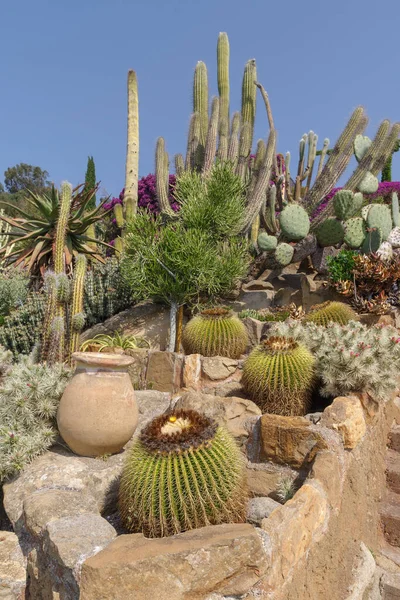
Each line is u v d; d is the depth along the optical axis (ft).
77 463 12.18
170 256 24.56
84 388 12.40
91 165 65.26
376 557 12.85
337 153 32.83
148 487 9.37
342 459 12.27
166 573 7.38
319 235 29.96
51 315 20.26
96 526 9.11
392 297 24.72
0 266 39.70
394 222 32.81
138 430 14.34
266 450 12.84
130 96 35.17
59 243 22.36
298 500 9.98
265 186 31.81
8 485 11.87
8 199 110.32
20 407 13.08
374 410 14.62
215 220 27.37
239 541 7.84
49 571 8.54
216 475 9.38
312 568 9.92
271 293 28.17
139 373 19.76
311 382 14.97
